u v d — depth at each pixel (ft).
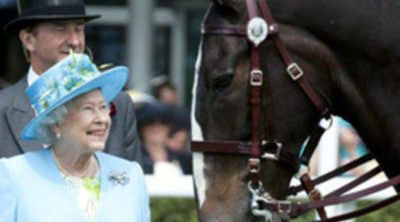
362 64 24.56
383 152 25.11
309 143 24.86
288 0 24.47
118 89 23.88
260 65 24.13
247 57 24.21
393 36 24.40
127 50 68.23
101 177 23.80
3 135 26.63
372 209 24.97
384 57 24.44
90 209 23.43
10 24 26.58
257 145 24.21
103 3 69.67
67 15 26.17
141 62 66.49
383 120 24.72
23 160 23.66
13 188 23.27
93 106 23.22
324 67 24.54
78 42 26.58
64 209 23.21
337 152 36.78
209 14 24.63
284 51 24.23
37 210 23.15
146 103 46.70
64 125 23.26
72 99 23.09
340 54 24.61
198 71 24.54
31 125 23.22
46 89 23.15
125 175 23.95
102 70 25.64
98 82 23.06
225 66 24.12
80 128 23.17
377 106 24.68
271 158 24.35
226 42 24.23
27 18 26.14
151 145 44.42
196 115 24.52
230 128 24.26
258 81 24.06
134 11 66.39
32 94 23.47
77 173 23.75
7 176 23.38
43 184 23.40
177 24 70.18
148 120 44.52
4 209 23.17
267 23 24.21
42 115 23.04
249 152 24.21
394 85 24.56
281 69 24.27
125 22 69.31
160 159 44.32
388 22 24.44
